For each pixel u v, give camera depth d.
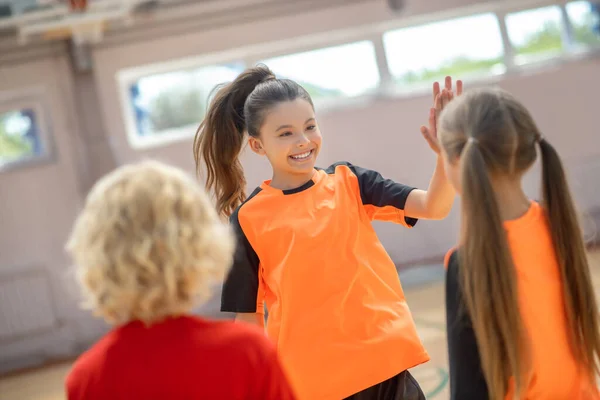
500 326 1.30
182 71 6.36
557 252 1.40
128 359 1.12
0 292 6.09
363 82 6.41
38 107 6.23
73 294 6.18
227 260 1.18
